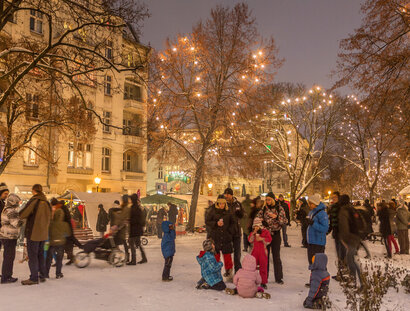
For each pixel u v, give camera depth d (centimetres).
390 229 1152
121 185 3419
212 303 582
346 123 3269
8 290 665
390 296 639
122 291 662
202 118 2386
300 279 780
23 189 2566
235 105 2312
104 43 1361
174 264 992
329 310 546
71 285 712
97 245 969
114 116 3225
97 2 1277
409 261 1078
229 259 762
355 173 5228
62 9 1292
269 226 729
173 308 552
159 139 2428
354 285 622
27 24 2692
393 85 1038
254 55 2270
